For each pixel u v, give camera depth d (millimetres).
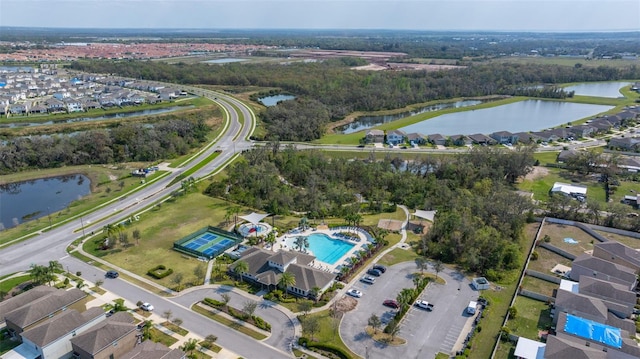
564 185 158375
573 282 93938
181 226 125875
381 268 102188
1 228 127250
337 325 82625
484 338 79375
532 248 111812
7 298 89500
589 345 74438
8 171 174500
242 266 95812
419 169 178500
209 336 78812
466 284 97438
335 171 169750
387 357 74625
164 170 175375
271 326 82500
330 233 121812
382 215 135125
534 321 84250
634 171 172500
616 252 101688
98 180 166625
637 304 88125
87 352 70125
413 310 87750
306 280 92875
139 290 94000
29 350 73062
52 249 112125
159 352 69188
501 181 160375
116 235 116625
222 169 175125
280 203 140125
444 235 115250
